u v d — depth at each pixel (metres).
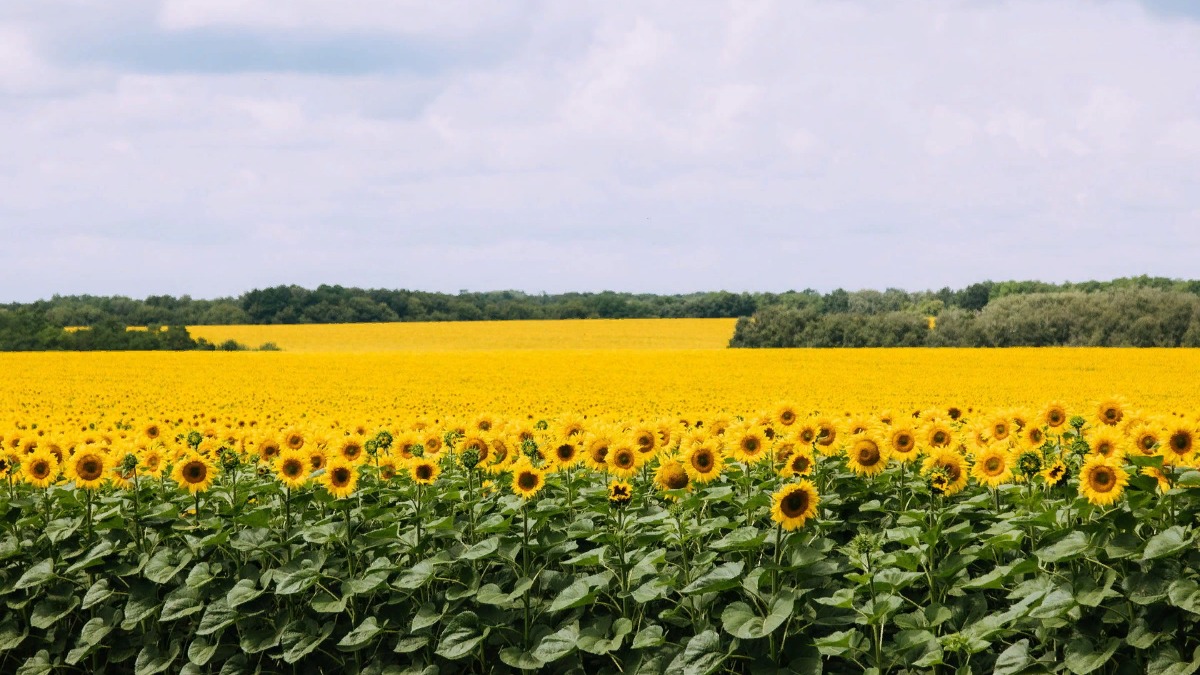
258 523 8.21
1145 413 7.65
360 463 9.74
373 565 7.64
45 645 8.59
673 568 7.36
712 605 7.02
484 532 7.94
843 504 8.61
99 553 8.13
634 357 50.78
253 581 7.69
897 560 6.68
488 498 8.62
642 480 9.15
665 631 6.84
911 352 53.31
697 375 39.53
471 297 132.50
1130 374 38.81
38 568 8.27
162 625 8.34
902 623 6.44
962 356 49.31
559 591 7.45
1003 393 31.77
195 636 8.12
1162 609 5.72
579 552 8.39
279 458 8.70
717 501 8.57
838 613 6.64
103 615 8.22
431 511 8.51
